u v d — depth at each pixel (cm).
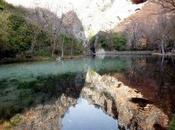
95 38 17025
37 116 2062
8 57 8688
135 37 16350
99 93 3206
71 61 8981
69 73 5344
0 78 4391
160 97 2653
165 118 1889
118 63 7688
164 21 11488
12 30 9431
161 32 11988
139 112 2120
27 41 9862
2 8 11719
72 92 3266
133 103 2481
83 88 3597
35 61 8712
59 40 12138
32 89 3381
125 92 3128
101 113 2188
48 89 3425
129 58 10338
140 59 9369
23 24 10238
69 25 17575
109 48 16662
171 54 12031
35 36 10231
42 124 1828
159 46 13362
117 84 3850
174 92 2883
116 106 2439
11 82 3934
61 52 11669
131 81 4025
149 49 15738
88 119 1992
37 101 2667
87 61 8938
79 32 18538
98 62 8344
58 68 6319
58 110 2300
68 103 2611
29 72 5322
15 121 1914
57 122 1898
